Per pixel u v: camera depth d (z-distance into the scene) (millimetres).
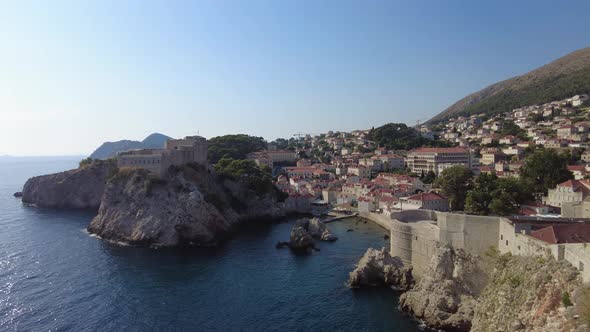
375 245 115750
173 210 127562
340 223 151000
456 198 131500
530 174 133375
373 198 164500
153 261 104125
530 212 99875
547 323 44250
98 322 68688
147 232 123625
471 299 66000
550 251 51594
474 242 69562
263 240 128375
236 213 160375
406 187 174875
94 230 134750
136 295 80312
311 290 81875
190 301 77375
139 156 144750
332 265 97875
